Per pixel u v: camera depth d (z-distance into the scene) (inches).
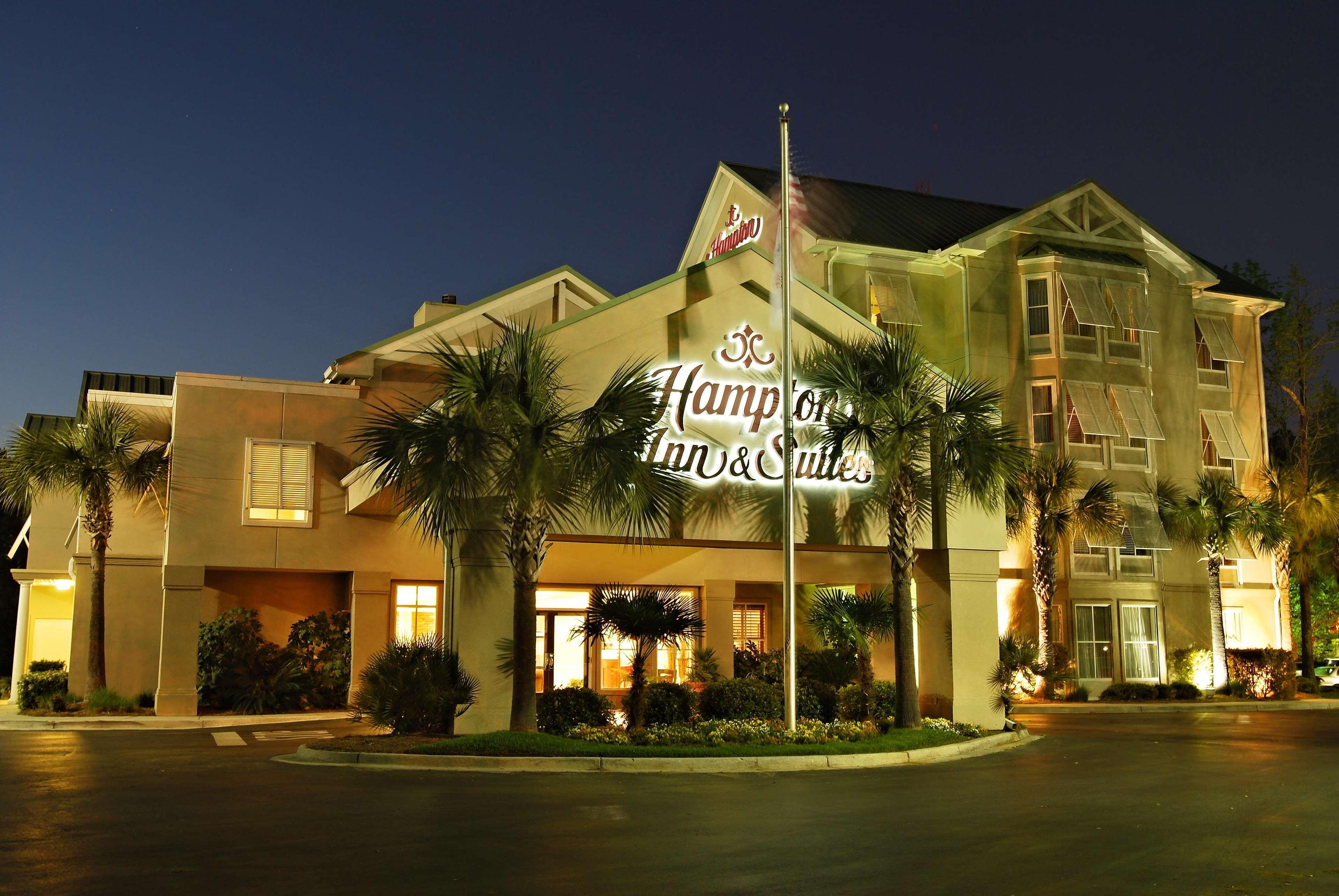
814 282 1494.8
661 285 848.9
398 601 1119.0
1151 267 1620.3
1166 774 655.8
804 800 535.5
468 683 742.5
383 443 721.6
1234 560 1628.9
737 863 382.9
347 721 987.3
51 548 1385.3
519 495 710.5
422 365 1152.2
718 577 1193.4
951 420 843.4
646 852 399.9
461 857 384.2
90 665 1036.5
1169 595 1560.0
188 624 1021.8
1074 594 1483.8
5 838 408.8
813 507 876.6
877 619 855.1
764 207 1595.7
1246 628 1633.9
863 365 847.7
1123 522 1425.9
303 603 1144.8
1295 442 1850.4
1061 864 386.9
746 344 871.1
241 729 917.8
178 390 1044.5
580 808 498.0
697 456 837.8
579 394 808.3
